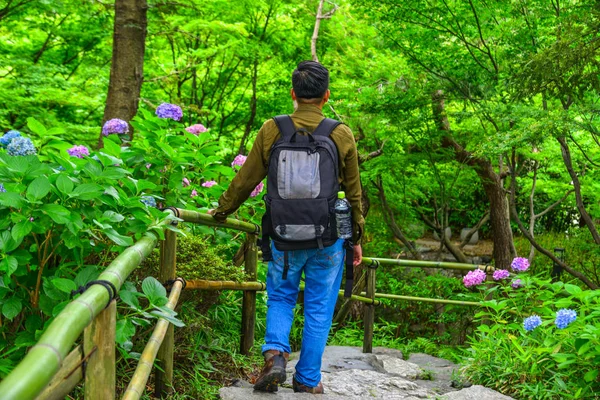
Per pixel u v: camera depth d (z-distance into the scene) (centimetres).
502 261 945
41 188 212
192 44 1176
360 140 930
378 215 1152
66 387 133
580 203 720
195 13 1093
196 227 387
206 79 1205
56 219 210
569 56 545
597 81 551
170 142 361
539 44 711
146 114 358
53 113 1005
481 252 1266
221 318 403
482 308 540
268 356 306
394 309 941
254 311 394
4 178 219
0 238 215
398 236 1009
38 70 958
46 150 282
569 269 790
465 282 511
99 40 1122
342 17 954
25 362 94
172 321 219
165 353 285
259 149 302
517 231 1369
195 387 308
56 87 956
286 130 297
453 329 879
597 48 551
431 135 862
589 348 312
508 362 366
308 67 304
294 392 323
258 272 468
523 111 637
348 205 295
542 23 709
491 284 552
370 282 552
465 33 751
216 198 417
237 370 371
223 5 1073
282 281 314
